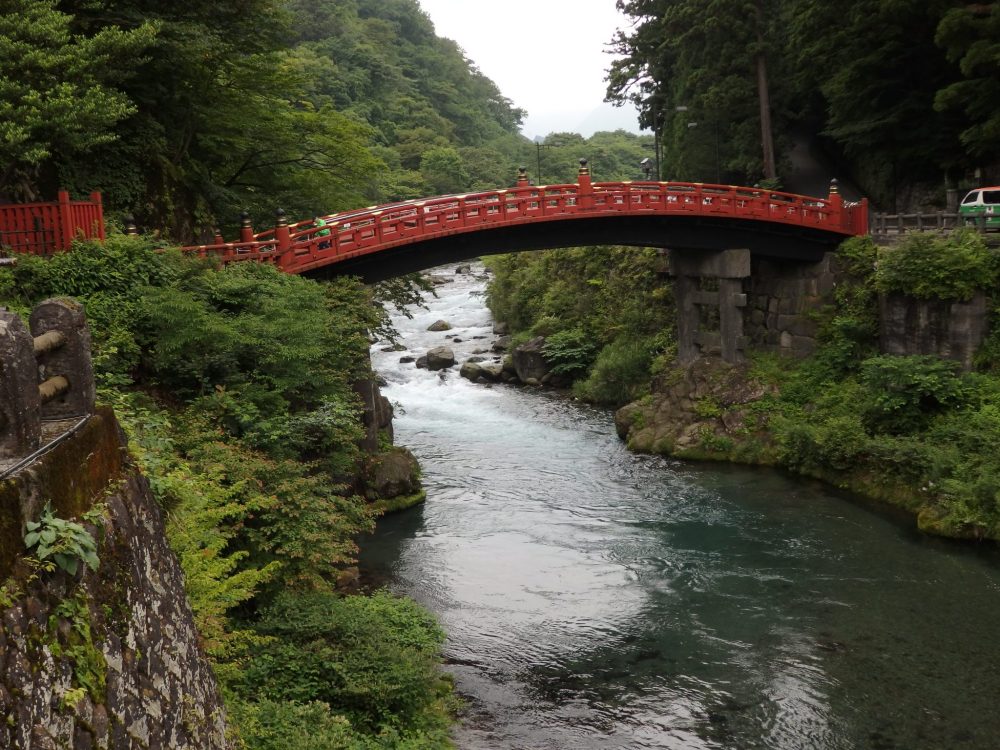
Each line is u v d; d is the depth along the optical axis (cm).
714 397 3375
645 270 4434
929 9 3422
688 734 1458
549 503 2703
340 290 2442
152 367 1833
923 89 3816
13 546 524
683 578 2100
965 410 2673
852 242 3353
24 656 500
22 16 1941
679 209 3125
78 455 630
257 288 2069
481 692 1589
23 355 573
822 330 3366
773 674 1644
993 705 1520
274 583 1510
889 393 2827
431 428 3712
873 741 1426
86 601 583
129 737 595
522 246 3048
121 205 2522
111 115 1961
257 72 2964
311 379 2005
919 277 2914
